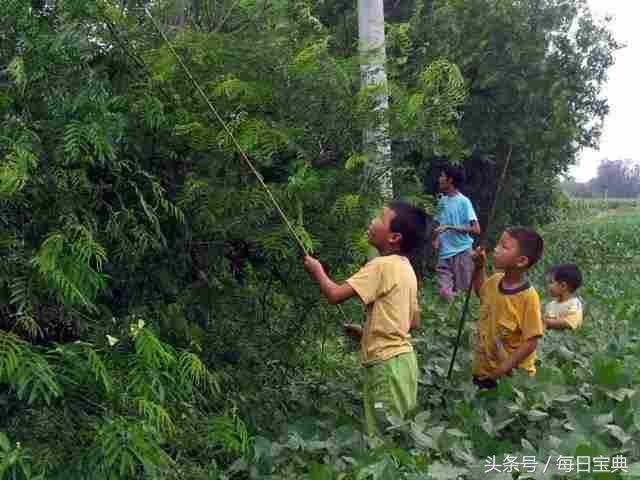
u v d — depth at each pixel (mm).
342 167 4262
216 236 3895
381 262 3908
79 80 3303
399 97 4195
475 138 10727
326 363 4781
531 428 4156
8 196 2826
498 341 4652
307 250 3883
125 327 3135
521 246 4520
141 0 3895
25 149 2906
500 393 4332
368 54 4344
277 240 3789
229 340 4086
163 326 3641
